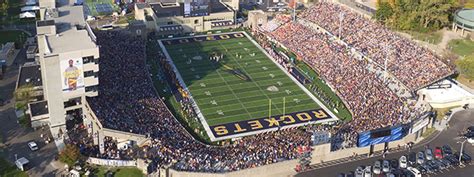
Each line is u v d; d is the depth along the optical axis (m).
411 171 98.81
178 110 128.62
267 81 146.88
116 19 198.88
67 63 109.69
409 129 111.44
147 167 95.81
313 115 127.06
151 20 185.12
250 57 164.88
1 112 121.44
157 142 103.56
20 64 151.25
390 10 176.62
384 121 115.25
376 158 104.56
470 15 174.12
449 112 126.56
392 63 145.12
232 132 118.81
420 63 143.12
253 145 105.56
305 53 163.38
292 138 108.69
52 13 131.38
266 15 190.00
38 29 120.75
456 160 103.06
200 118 125.12
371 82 137.12
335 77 144.50
